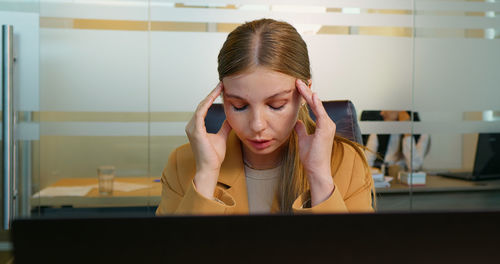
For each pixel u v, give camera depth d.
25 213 2.72
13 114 2.68
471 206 3.01
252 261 0.40
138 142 2.84
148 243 0.40
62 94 2.77
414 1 2.94
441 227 0.41
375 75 2.93
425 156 2.99
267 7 2.82
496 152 3.03
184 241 0.40
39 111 2.75
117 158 2.83
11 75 2.67
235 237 0.40
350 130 1.25
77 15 2.75
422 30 2.95
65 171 2.79
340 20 2.88
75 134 2.80
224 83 0.76
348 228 0.40
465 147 3.02
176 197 0.99
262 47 0.73
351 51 2.90
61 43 2.76
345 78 2.91
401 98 2.96
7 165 2.65
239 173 0.96
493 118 3.04
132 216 0.40
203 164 0.85
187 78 2.83
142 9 2.78
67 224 0.39
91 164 2.81
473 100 3.02
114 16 2.77
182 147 1.04
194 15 2.80
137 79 2.81
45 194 2.75
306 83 0.81
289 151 0.93
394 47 2.94
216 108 1.27
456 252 0.40
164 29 2.80
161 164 2.86
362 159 1.01
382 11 2.91
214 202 0.80
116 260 0.40
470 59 3.00
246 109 0.76
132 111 2.82
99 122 2.81
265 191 0.97
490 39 3.01
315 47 2.87
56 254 0.39
